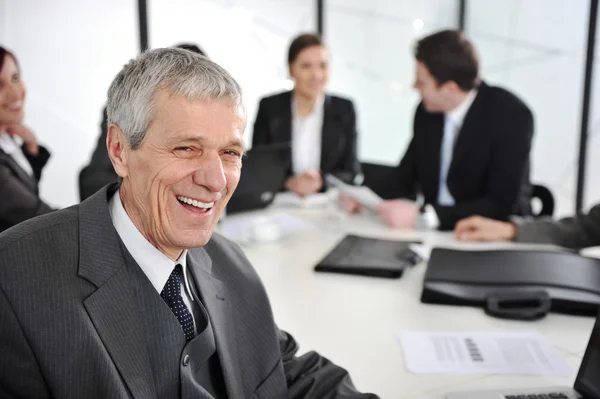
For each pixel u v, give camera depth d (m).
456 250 1.90
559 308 1.58
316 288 1.78
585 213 2.18
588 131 4.36
